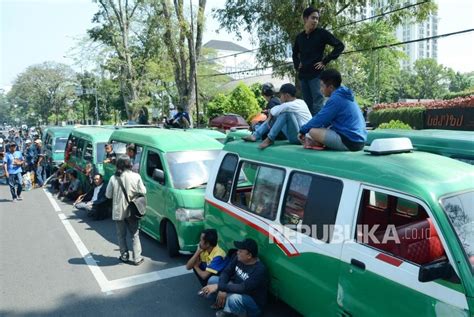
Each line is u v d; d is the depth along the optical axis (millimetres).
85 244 8320
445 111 14984
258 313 4773
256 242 4949
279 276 4602
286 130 5285
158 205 7609
